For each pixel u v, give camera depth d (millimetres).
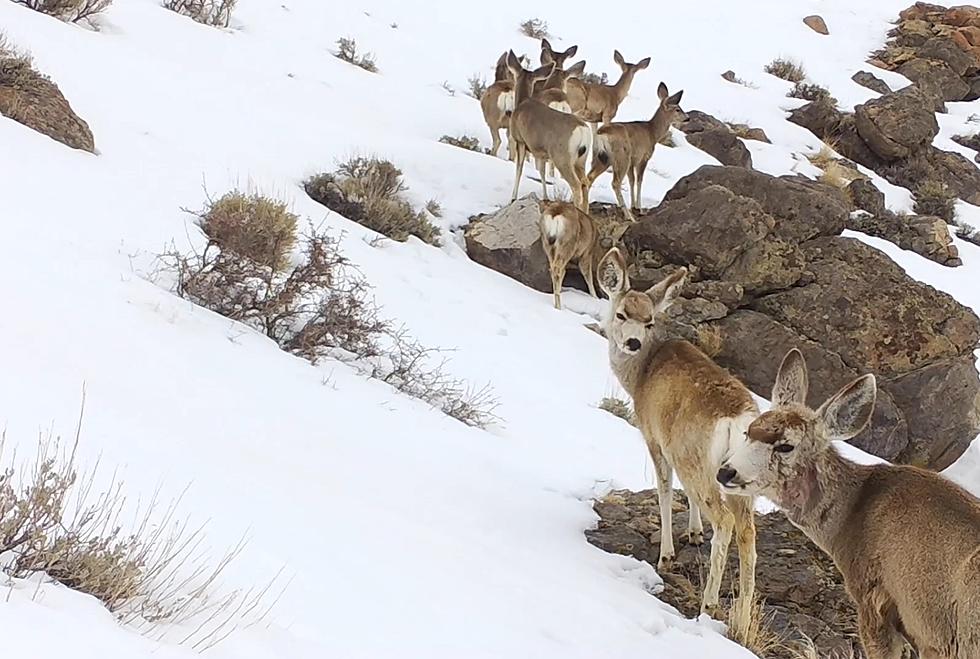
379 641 5121
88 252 10609
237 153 16547
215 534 5598
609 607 6887
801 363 5676
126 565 4598
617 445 11781
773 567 8281
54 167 12453
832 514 5480
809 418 5508
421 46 29078
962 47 42031
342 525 6539
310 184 16734
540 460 10367
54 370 7273
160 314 9914
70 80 16109
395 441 9359
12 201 10984
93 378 7543
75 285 9555
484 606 6105
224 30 23703
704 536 8727
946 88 39844
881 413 15516
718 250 16891
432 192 18891
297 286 11422
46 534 4590
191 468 6453
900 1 47281
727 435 7059
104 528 4809
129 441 6453
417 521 7387
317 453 8148
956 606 4812
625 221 18844
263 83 21031
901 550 5086
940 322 17156
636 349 8414
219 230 11680
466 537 7441
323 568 5730
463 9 33500
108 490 5551
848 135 32500
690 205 17312
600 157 19016
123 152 14305
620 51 35094
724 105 32719
